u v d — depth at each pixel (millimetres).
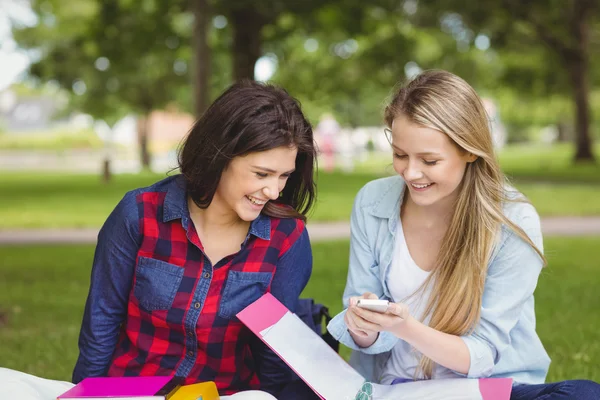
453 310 2359
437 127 2191
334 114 49031
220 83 26281
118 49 19828
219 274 2373
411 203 2529
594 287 5691
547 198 13211
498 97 34594
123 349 2457
